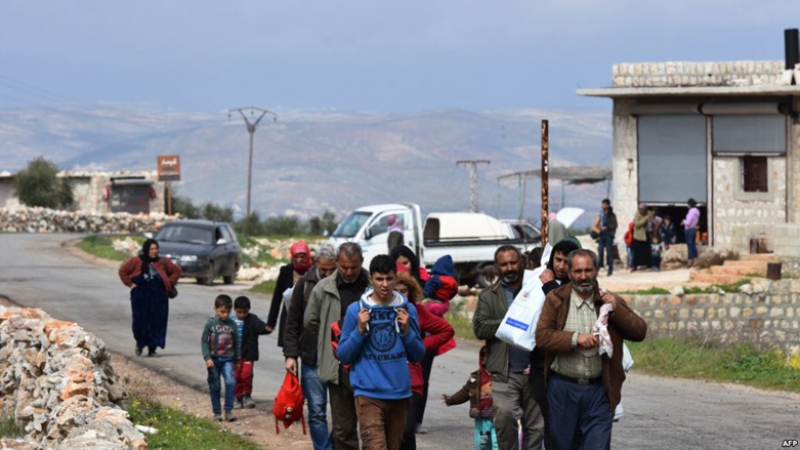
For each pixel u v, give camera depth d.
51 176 109.00
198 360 25.89
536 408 13.89
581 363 11.91
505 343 13.90
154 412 18.70
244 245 72.75
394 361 12.86
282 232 111.38
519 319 12.66
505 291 14.02
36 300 38.06
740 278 36.28
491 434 14.59
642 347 29.70
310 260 17.28
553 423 12.09
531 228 48.97
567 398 11.96
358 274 13.98
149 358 25.97
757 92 45.16
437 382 23.27
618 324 11.91
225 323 19.08
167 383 22.88
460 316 34.50
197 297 41.50
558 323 12.00
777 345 35.06
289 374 15.30
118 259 57.78
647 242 44.31
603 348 11.70
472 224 47.12
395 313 12.85
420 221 44.94
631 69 48.59
